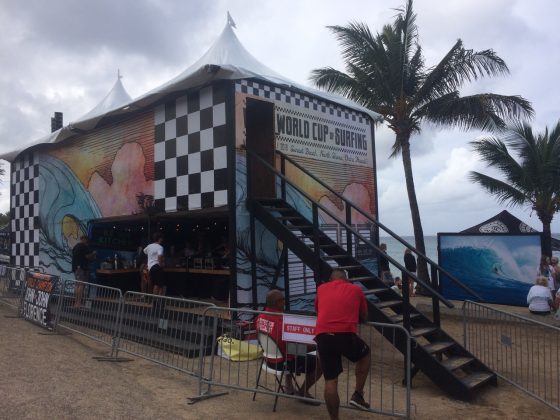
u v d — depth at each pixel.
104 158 10.64
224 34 8.87
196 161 8.35
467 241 14.95
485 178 18.11
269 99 8.55
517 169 17.30
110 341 7.73
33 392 5.20
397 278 14.91
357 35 16.11
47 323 8.78
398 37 15.97
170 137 8.89
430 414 5.41
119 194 10.16
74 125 10.73
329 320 4.83
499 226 16.06
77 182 11.53
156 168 9.20
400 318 6.94
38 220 13.01
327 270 7.17
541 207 17.03
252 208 7.95
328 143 9.78
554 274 12.77
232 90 7.88
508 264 14.33
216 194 8.00
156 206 9.18
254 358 6.44
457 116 16.11
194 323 7.58
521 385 6.60
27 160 13.69
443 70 15.83
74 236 11.62
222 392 5.74
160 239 9.41
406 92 16.66
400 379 6.82
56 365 6.38
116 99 13.02
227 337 6.85
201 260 9.96
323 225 9.52
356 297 4.98
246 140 8.02
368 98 16.64
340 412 5.29
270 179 8.52
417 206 16.48
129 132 9.95
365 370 5.05
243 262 7.82
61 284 8.80
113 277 11.36
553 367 7.44
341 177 10.05
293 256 8.71
